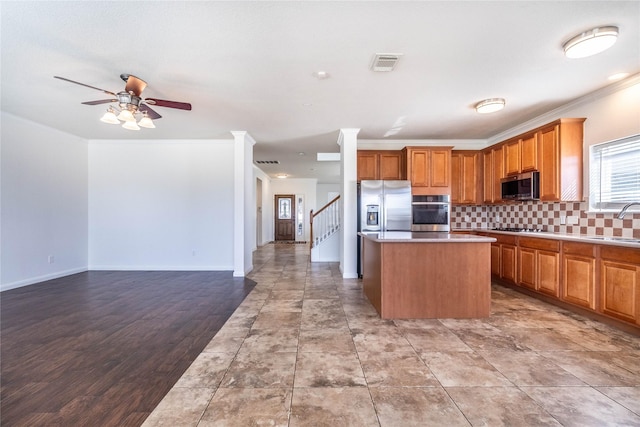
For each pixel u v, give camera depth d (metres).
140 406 1.69
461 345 2.43
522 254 3.94
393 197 4.93
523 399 1.72
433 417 1.58
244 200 5.16
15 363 2.18
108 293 4.08
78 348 2.42
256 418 1.58
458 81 3.06
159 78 2.96
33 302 3.66
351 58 2.60
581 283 3.07
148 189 5.67
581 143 3.57
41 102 3.66
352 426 1.52
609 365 2.11
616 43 2.36
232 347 2.42
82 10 1.97
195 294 4.03
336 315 3.18
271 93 3.34
